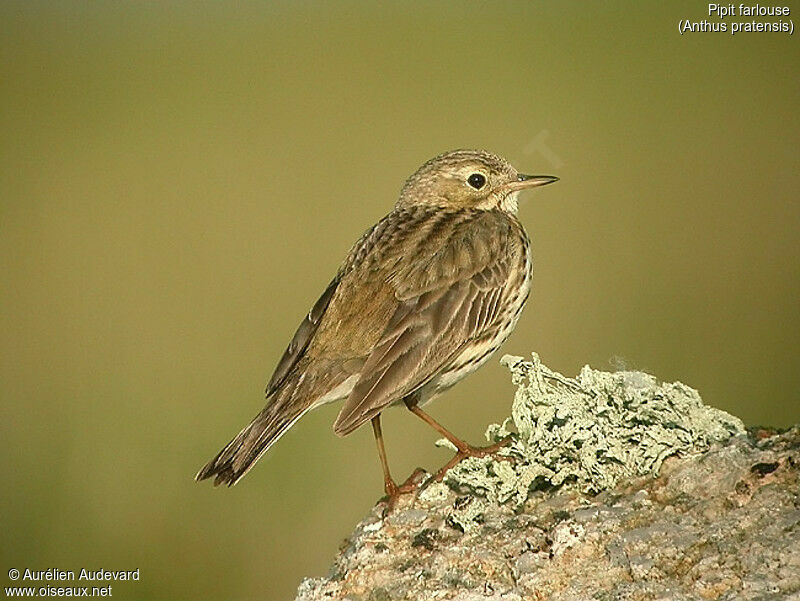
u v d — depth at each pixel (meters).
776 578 5.32
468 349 7.96
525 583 5.79
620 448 6.48
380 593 6.10
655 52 30.22
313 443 13.28
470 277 7.91
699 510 5.96
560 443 6.56
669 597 5.40
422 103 28.36
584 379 6.70
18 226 22.98
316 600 6.24
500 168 8.91
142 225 22.92
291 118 28.19
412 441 13.70
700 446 6.46
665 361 16.31
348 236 21.81
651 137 25.64
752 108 26.91
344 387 7.61
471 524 6.39
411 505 6.86
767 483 6.02
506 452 7.23
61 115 29.53
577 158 24.59
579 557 5.86
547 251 20.64
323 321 7.79
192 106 29.73
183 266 20.89
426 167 8.93
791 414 14.70
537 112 27.11
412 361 7.56
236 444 7.41
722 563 5.52
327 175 24.69
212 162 26.05
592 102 27.61
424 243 8.04
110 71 32.06
